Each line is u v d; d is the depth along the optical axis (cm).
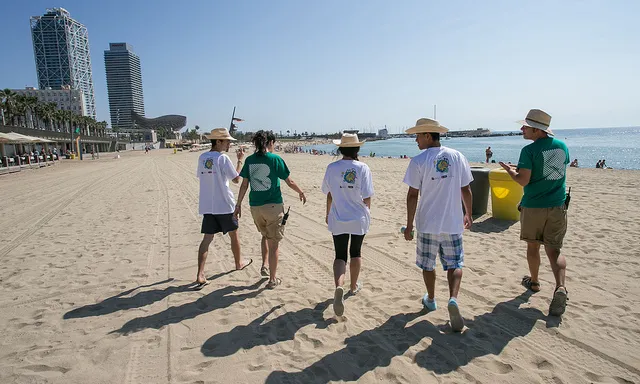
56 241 701
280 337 338
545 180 362
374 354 304
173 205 1090
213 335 345
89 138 7725
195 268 535
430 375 275
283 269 521
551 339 317
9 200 1284
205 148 8319
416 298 409
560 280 353
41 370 295
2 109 5512
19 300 432
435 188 336
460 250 341
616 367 277
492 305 384
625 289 411
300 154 5684
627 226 675
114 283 481
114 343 334
